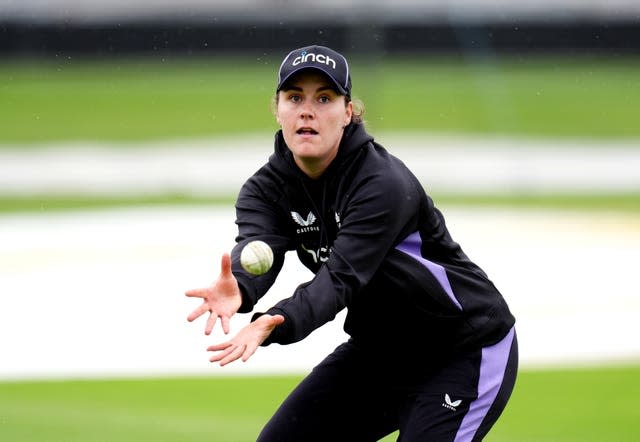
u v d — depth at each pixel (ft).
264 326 51.24
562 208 235.40
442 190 263.29
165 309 143.54
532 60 466.29
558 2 468.34
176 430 94.84
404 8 467.93
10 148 337.31
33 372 117.29
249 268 54.75
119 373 116.67
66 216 223.30
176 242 190.90
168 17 472.03
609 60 468.34
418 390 60.03
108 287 156.04
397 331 59.82
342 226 55.47
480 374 59.16
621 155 325.83
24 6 464.65
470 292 59.26
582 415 99.76
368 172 55.57
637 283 159.84
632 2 467.93
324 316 53.21
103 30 468.75
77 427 95.61
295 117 55.88
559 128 377.30
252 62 472.85
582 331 133.59
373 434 63.62
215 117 390.21
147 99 421.59
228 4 473.26
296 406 62.54
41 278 162.09
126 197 252.01
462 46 465.06
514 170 295.48
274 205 60.13
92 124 377.50
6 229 206.69
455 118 385.91
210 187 266.77
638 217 221.87
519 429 95.81
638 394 107.24
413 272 57.26
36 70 467.52
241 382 113.09
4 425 95.45
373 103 340.18
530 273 166.50
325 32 459.32
